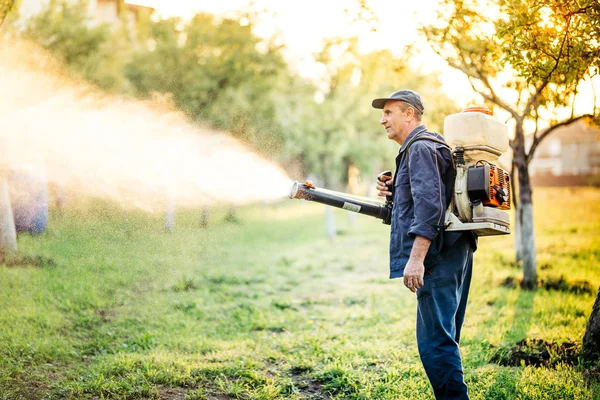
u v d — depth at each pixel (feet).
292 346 19.85
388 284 33.65
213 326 23.32
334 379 16.15
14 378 15.75
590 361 16.46
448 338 12.25
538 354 17.48
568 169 153.07
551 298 26.84
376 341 20.29
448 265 12.59
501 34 18.94
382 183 14.29
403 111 13.50
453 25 29.66
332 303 28.94
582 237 48.19
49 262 31.60
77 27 59.98
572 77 20.80
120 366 16.78
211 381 16.21
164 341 20.30
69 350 18.74
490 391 14.83
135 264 32.91
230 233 49.83
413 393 15.02
